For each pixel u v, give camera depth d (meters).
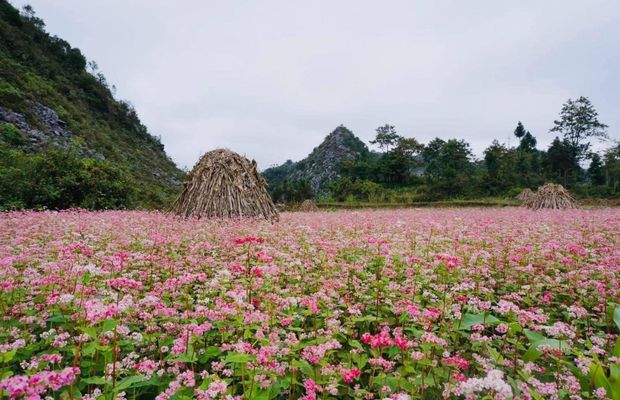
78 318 3.76
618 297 5.12
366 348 4.23
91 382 2.90
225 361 3.10
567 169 84.31
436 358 3.74
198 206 13.71
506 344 3.90
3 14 71.44
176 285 4.94
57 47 79.88
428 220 15.27
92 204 18.70
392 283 5.38
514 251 7.90
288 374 3.48
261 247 7.36
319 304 4.64
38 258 6.38
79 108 67.12
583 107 90.75
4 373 2.87
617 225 12.70
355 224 12.72
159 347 3.82
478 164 96.12
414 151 103.44
